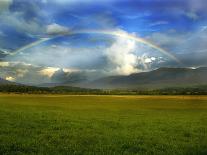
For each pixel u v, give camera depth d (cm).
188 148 2150
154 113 5622
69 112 5262
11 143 2128
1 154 1814
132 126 3388
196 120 4225
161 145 2239
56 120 3694
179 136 2717
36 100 10731
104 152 1945
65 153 1902
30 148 1998
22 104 7544
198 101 11425
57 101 10319
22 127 2994
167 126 3428
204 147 2188
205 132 3036
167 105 8719
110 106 7944
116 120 3991
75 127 3123
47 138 2433
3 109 5162
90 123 3525
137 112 5850
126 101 11344
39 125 3183
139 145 2206
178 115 5181
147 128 3228
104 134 2700
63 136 2523
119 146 2161
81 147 2084
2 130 2719
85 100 11781
